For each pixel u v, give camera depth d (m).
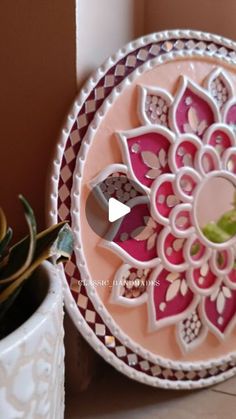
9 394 0.32
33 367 0.34
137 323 0.58
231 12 0.66
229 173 0.61
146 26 0.71
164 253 0.58
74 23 0.50
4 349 0.31
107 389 0.62
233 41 0.63
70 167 0.51
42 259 0.37
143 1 0.69
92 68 0.54
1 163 0.56
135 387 0.63
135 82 0.54
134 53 0.54
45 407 0.36
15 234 0.56
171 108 0.56
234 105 0.61
